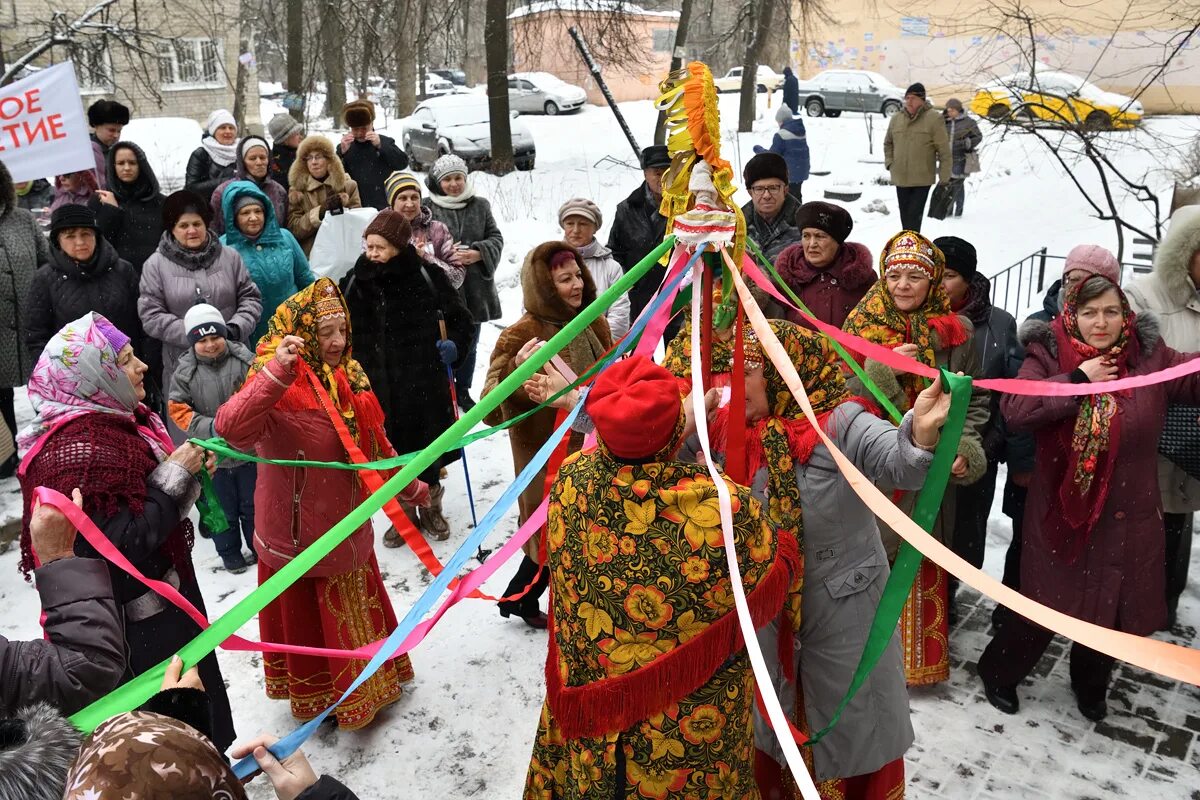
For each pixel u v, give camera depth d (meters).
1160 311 4.06
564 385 3.34
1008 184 14.09
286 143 8.23
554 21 22.20
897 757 2.79
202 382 4.62
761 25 21.03
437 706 3.86
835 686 2.69
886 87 21.94
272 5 22.88
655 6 26.17
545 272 4.17
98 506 2.55
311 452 3.41
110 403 2.73
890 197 14.78
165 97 23.12
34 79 6.15
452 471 6.13
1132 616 3.54
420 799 3.37
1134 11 9.63
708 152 2.24
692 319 2.21
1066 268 4.11
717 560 2.01
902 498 3.74
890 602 2.22
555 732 2.37
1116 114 6.85
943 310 3.75
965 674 4.04
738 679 2.13
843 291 4.52
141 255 6.56
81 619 2.15
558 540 2.16
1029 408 3.54
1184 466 3.76
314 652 2.11
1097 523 3.50
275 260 5.88
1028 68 8.84
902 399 3.58
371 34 20.02
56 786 1.54
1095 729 3.69
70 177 7.18
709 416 2.62
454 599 2.02
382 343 4.87
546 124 23.16
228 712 3.18
